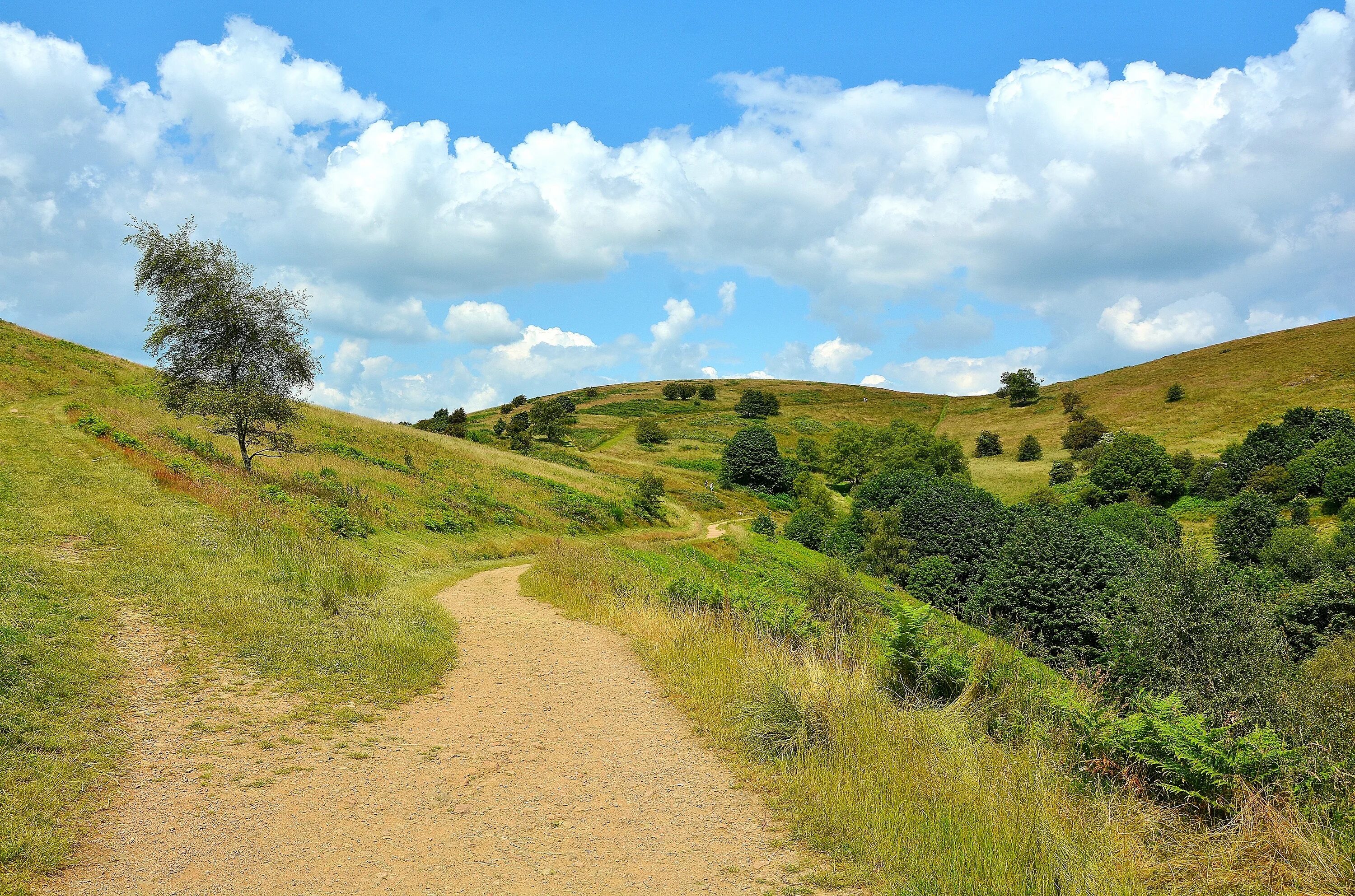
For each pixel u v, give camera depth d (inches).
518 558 1124.5
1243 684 393.4
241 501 688.4
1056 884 152.8
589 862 167.9
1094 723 222.5
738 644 357.4
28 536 433.1
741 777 225.1
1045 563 1246.9
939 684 289.1
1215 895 149.9
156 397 932.0
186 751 217.9
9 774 180.1
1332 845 156.7
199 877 150.9
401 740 249.0
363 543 844.6
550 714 294.2
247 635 331.6
